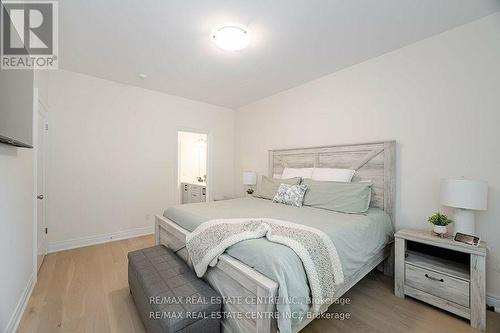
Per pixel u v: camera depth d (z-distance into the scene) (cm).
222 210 237
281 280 115
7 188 152
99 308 182
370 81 268
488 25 191
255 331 120
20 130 150
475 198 171
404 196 240
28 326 161
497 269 185
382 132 257
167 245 232
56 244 299
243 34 209
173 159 406
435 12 186
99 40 226
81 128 317
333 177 275
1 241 141
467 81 202
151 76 321
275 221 184
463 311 168
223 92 389
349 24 201
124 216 356
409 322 170
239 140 482
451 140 211
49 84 293
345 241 168
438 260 201
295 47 240
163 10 182
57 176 300
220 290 149
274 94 396
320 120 323
